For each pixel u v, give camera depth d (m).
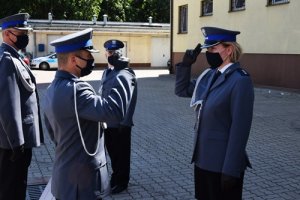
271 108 11.69
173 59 25.34
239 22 18.77
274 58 16.70
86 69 2.84
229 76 3.22
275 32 16.58
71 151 2.79
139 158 6.71
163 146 7.52
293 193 5.19
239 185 3.36
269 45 16.94
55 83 2.80
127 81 2.79
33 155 6.78
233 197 3.35
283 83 16.28
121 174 5.12
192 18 22.86
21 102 3.92
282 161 6.58
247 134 3.13
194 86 3.67
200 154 3.36
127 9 44.22
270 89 15.84
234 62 3.29
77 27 34.28
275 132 8.70
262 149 7.32
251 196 5.07
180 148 7.38
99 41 35.06
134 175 5.84
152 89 16.86
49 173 5.88
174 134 8.55
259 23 17.45
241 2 18.84
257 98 13.68
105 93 4.36
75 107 2.67
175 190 5.26
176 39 24.81
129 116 4.98
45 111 2.87
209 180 3.30
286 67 16.11
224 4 19.83
